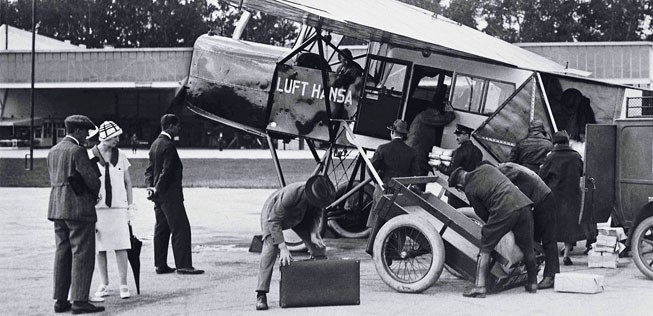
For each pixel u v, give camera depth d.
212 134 73.75
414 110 12.39
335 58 14.40
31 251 11.84
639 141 9.91
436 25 13.67
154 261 10.58
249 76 12.53
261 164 38.62
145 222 16.27
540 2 80.44
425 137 12.05
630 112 12.43
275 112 12.41
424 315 7.14
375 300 7.95
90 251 7.46
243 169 35.16
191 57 13.09
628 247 10.48
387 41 11.85
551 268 8.70
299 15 10.43
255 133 12.95
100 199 8.07
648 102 12.36
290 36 89.38
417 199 8.50
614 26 81.19
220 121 12.75
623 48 41.41
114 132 8.02
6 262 10.76
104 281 8.25
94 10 103.50
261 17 90.00
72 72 62.91
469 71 12.09
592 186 9.71
